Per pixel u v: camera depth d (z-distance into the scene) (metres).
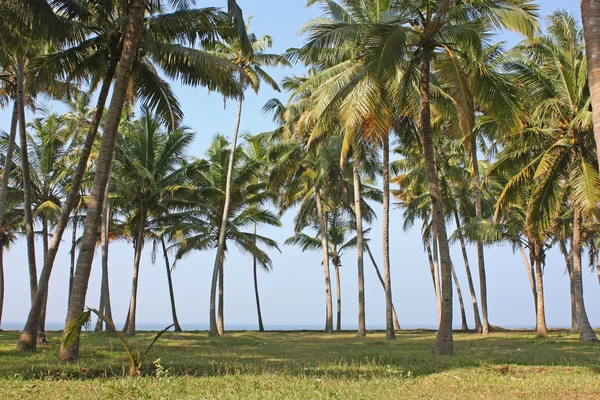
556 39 19.45
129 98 16.95
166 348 15.89
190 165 26.92
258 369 9.49
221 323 29.66
